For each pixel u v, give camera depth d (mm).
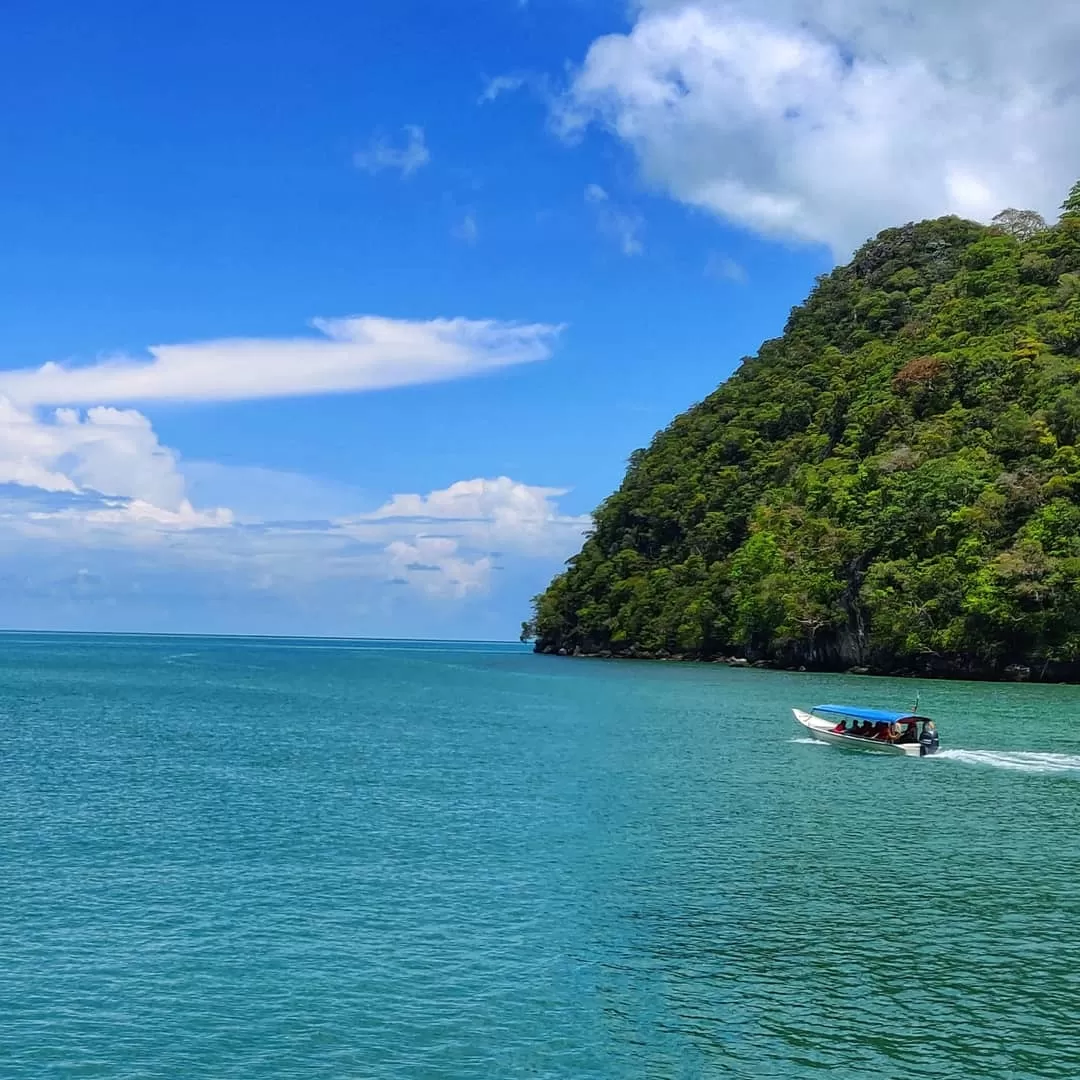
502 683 107875
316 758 48812
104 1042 17047
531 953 21156
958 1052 16906
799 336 194875
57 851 29344
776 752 51156
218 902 24391
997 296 144250
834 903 24609
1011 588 95938
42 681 105062
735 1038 17391
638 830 32500
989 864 28406
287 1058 16578
